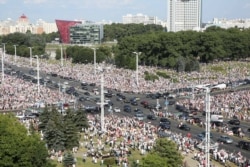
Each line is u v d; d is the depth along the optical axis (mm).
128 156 156250
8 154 114938
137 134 181250
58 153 159125
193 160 153125
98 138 181875
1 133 120375
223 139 179125
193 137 185375
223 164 150375
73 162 146625
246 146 169375
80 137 183250
